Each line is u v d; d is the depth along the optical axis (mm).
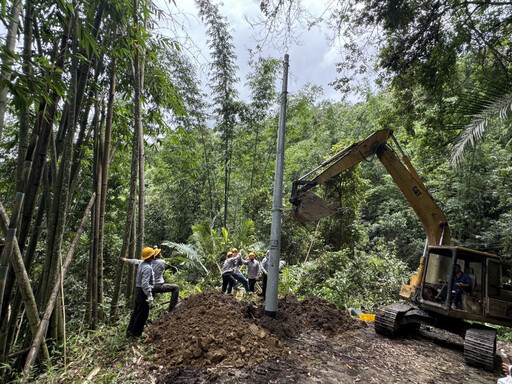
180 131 6523
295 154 16750
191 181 12195
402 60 6707
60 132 4141
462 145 4262
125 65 4832
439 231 5352
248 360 3506
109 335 4176
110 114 4570
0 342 3137
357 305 7293
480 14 6328
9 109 3791
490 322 4469
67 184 3572
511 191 10531
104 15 3729
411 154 13648
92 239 4426
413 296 5246
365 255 9156
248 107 11383
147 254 4281
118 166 7051
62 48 3295
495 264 4844
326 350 4188
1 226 2986
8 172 5152
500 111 3979
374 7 5676
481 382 3795
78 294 5984
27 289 3098
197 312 4250
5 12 2500
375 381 3469
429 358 4461
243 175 13266
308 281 8500
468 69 7324
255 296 7047
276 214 4781
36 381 3068
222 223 12656
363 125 17266
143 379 3160
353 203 10961
